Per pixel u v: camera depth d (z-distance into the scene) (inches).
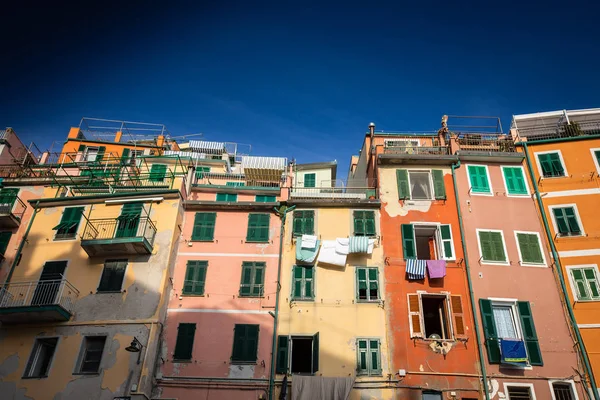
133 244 968.9
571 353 901.2
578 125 1205.1
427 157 1111.6
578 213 1045.2
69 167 1323.8
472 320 934.4
